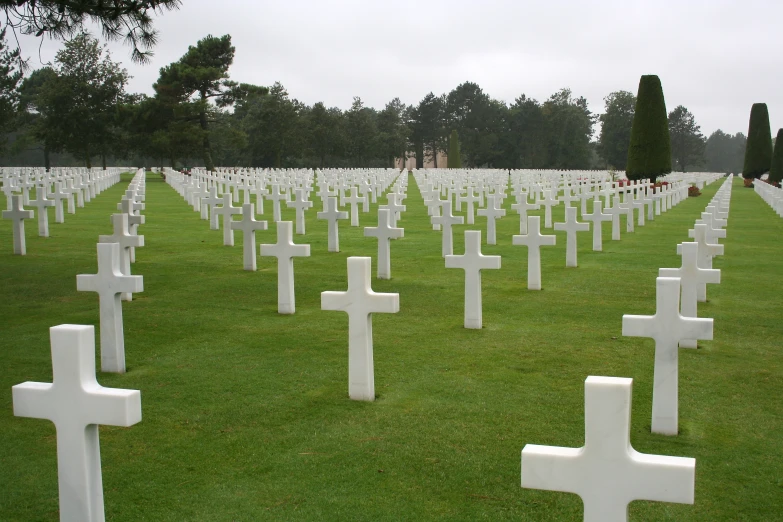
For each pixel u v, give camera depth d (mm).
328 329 8656
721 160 170625
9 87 52344
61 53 64062
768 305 10336
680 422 5785
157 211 25266
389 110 102000
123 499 4578
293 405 6156
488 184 36438
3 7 10336
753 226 22594
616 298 10742
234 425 5738
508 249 16109
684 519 4305
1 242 16344
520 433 5535
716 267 13984
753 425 5738
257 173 46156
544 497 4566
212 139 77500
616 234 18250
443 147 110375
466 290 8750
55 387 3816
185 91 54938
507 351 7793
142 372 7047
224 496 4609
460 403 6188
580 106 119875
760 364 7383
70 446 3854
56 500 4598
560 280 12234
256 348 7863
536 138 105812
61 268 12930
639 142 39531
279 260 9383
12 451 5297
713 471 4918
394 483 4762
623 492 3047
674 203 31844
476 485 4723
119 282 6891
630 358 7531
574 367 7215
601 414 3031
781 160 54812
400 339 8281
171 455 5207
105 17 10914
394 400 6266
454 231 19578
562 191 34062
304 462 5078
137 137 59906
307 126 86750
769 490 4656
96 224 20219
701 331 5359
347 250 15430
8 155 77750
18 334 8453
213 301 10219
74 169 49750
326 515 4367
